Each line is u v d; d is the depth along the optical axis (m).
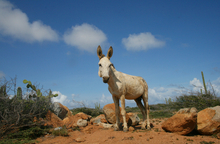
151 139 4.36
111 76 5.32
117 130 5.66
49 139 5.02
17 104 6.14
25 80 7.13
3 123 5.34
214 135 4.64
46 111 6.87
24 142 4.56
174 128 4.99
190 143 3.92
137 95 6.14
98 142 4.42
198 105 8.68
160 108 16.81
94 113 12.35
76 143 4.61
